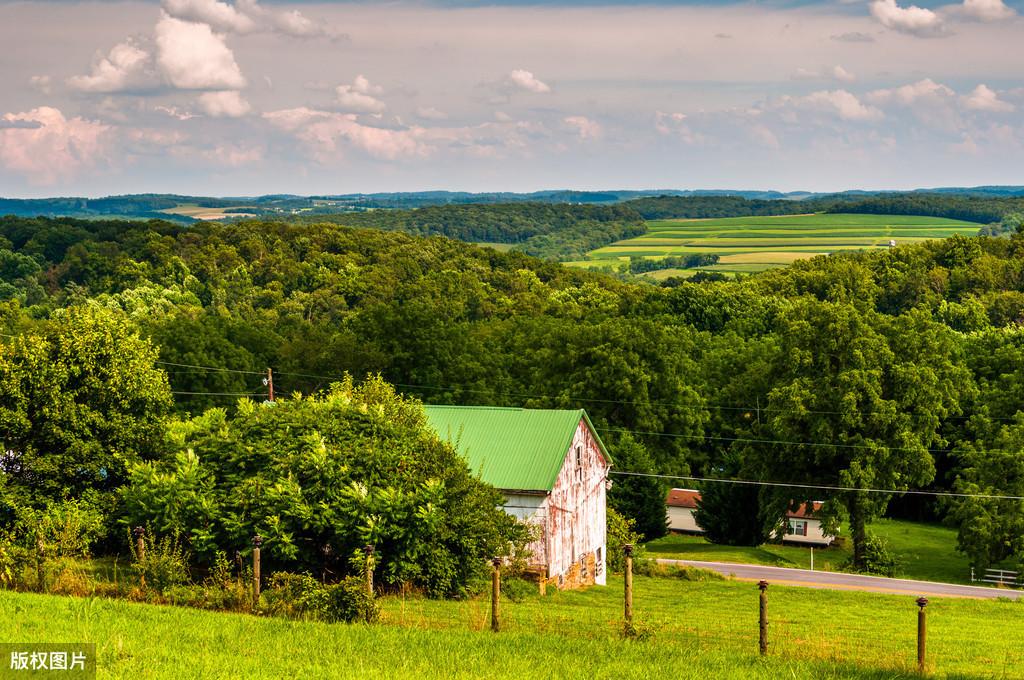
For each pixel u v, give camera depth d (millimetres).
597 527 48719
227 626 21391
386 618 24750
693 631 28344
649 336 78500
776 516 70625
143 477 31734
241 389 88938
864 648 28859
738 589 49438
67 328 34719
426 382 81500
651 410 75688
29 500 32031
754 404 83000
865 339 69250
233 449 32719
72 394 33656
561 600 37250
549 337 83812
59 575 25781
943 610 46344
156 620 21516
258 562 24281
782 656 23609
